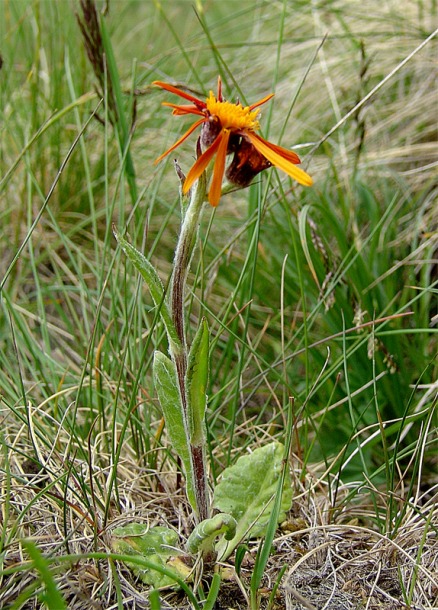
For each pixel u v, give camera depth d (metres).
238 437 0.63
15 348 0.57
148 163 0.82
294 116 0.85
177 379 0.49
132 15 1.20
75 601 0.49
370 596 0.50
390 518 0.53
